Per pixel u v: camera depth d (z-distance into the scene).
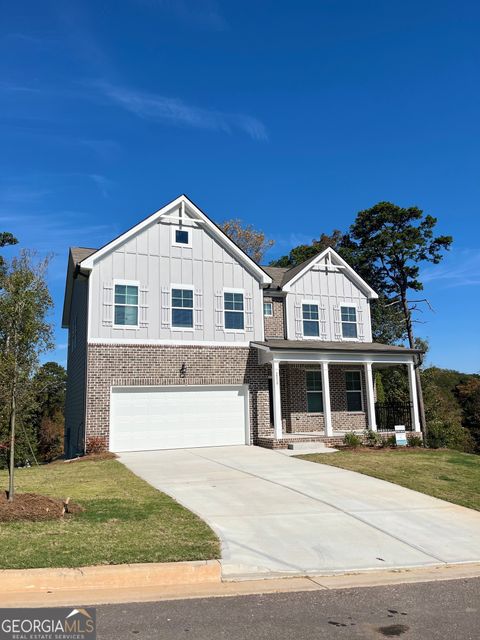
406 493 12.02
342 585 6.60
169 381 19.83
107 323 19.31
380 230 37.38
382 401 27.89
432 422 34.22
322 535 8.70
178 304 20.52
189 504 10.41
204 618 5.37
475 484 13.22
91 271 19.39
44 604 5.64
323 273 24.94
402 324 36.78
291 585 6.54
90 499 10.33
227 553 7.46
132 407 19.30
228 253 21.73
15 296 9.47
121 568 6.38
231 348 21.06
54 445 39.19
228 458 17.00
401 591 6.41
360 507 10.63
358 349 21.34
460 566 7.55
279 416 19.75
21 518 8.48
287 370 23.08
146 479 13.13
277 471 14.47
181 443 19.73
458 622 5.41
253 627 5.16
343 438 20.27
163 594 6.07
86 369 18.98
